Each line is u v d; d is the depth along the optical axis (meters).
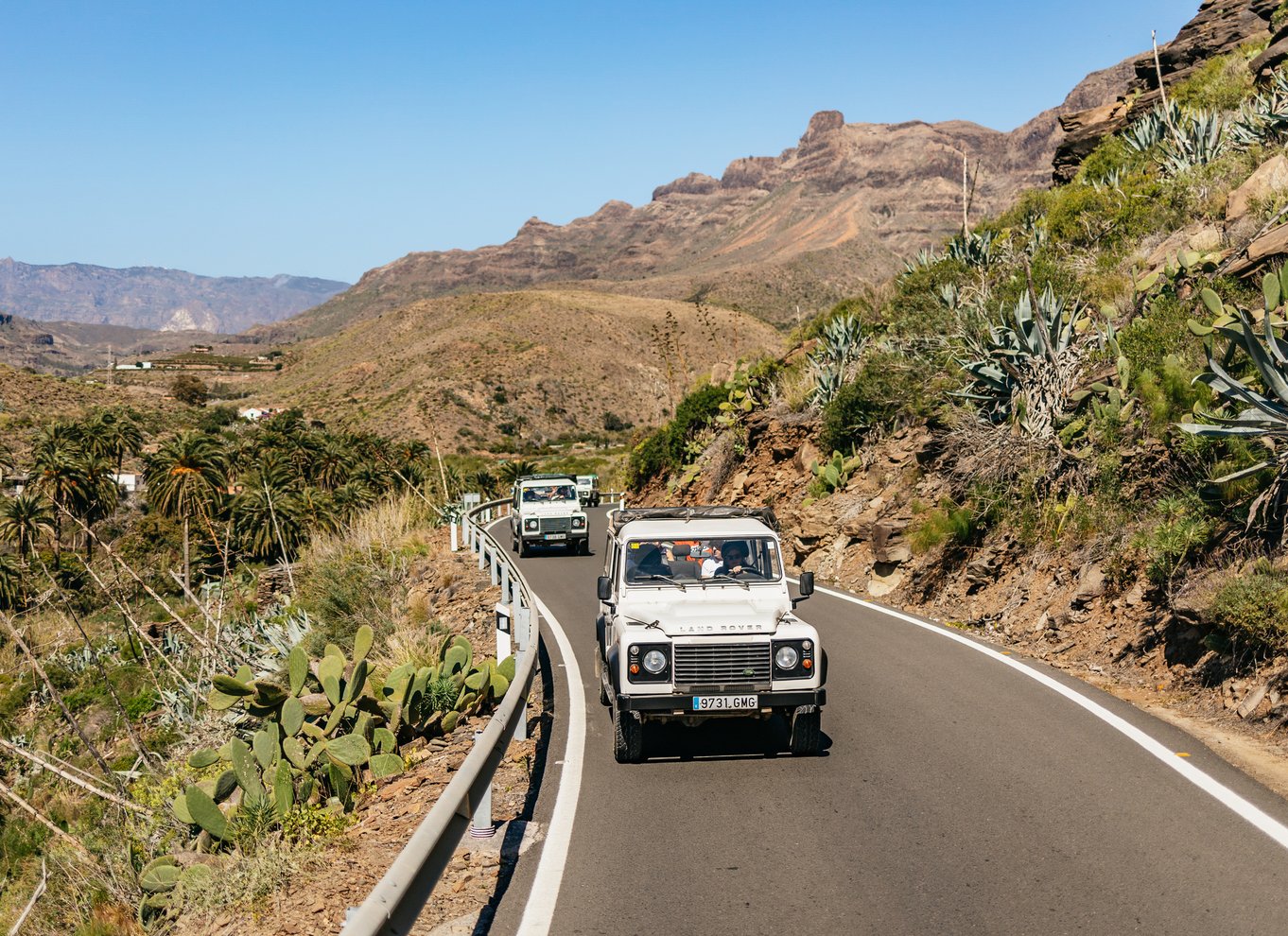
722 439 27.92
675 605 8.09
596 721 8.97
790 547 19.03
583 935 4.73
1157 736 7.50
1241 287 12.74
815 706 7.52
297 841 6.55
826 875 5.32
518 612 11.02
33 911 8.77
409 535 25.88
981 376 14.66
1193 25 28.33
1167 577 9.87
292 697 7.82
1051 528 12.49
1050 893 4.94
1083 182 23.98
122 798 9.97
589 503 49.19
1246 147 18.64
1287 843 5.38
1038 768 6.93
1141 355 12.63
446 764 7.95
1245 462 9.80
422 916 5.09
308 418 197.62
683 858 5.65
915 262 23.61
